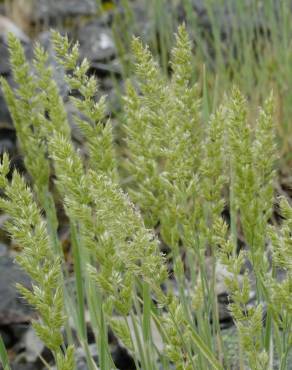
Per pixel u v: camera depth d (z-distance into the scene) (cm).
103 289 49
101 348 55
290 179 87
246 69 98
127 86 55
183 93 54
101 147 54
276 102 96
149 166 56
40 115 58
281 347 55
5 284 85
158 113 53
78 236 62
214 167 53
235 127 52
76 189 48
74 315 62
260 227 54
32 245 48
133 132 56
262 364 51
